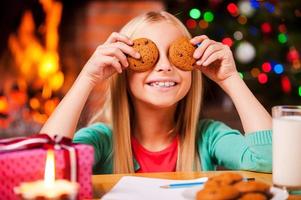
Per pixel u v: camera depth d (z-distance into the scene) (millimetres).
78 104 985
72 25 2824
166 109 1058
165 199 753
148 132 1079
